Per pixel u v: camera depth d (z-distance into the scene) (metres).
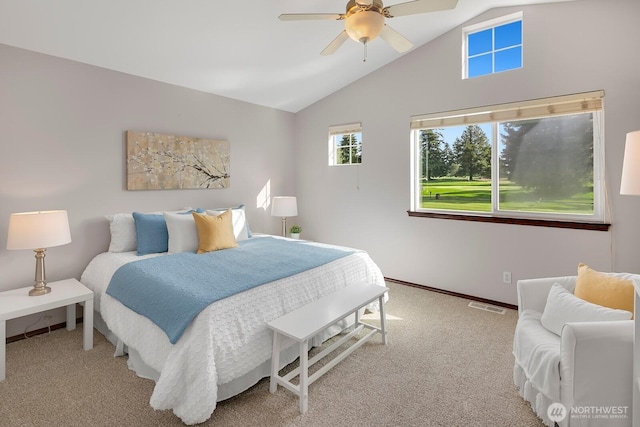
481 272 3.48
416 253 3.95
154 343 1.91
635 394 1.32
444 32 3.57
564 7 2.88
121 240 3.04
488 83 3.32
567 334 1.50
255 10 2.63
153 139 3.40
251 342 1.92
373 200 4.27
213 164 3.95
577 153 2.96
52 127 2.79
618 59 2.66
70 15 2.36
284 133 4.89
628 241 2.69
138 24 2.56
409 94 3.87
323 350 2.30
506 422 1.72
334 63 3.79
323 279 2.53
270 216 4.73
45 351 2.46
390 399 1.92
